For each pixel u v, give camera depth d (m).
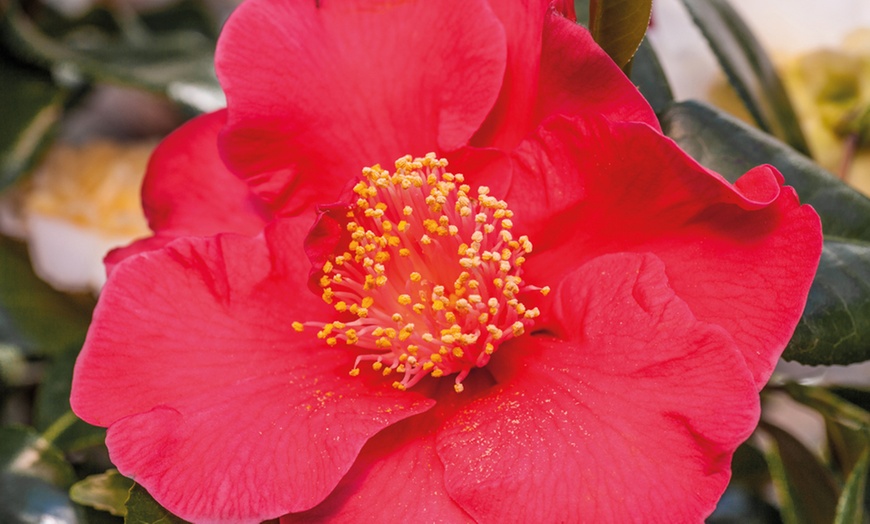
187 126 0.27
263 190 0.26
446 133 0.26
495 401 0.24
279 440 0.24
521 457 0.23
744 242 0.23
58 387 0.32
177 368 0.24
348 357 0.25
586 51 0.24
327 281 0.25
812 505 0.28
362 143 0.26
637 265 0.24
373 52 0.26
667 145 0.23
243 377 0.25
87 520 0.29
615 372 0.23
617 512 0.22
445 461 0.24
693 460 0.22
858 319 0.25
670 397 0.22
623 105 0.24
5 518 0.29
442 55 0.26
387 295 0.26
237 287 0.25
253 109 0.25
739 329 0.23
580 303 0.24
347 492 0.24
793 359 0.25
